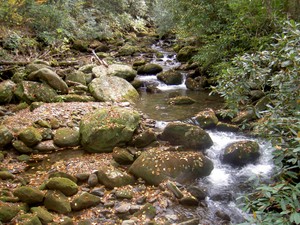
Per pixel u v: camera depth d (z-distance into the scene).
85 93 7.73
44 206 3.72
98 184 4.22
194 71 9.38
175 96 8.03
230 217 3.64
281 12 6.28
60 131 5.42
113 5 15.88
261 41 6.46
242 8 7.03
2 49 8.76
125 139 5.12
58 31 10.98
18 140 5.12
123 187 4.14
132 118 5.45
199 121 5.84
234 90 2.88
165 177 4.23
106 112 5.43
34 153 5.06
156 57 12.02
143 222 3.46
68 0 12.64
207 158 4.61
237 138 5.41
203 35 8.27
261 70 2.76
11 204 3.62
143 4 17.81
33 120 5.80
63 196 3.79
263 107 5.46
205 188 4.17
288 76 2.53
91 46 12.32
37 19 10.92
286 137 2.41
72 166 4.61
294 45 2.52
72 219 3.54
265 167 4.56
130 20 16.36
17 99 6.87
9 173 4.29
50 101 6.98
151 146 5.15
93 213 3.65
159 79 9.38
